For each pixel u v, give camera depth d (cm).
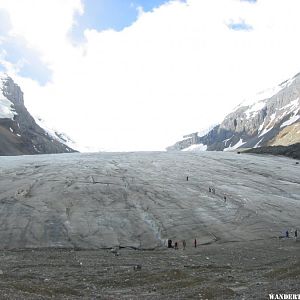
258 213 8744
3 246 6950
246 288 3072
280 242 7144
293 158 16712
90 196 9225
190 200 9281
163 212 8488
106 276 4053
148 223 8006
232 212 8744
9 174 11256
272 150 18725
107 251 6675
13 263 5150
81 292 3120
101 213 8331
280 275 3653
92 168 12025
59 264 5075
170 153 16612
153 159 14350
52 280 3778
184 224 7981
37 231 7475
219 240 7406
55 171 11525
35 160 13925
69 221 7912
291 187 11194
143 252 6556
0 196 9181
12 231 7469
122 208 8625
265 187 11031
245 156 16100
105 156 15338
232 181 11375
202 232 7688
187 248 6888
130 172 11675
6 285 2914
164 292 3128
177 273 3969
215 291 2892
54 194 9275
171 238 7450
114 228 7712
